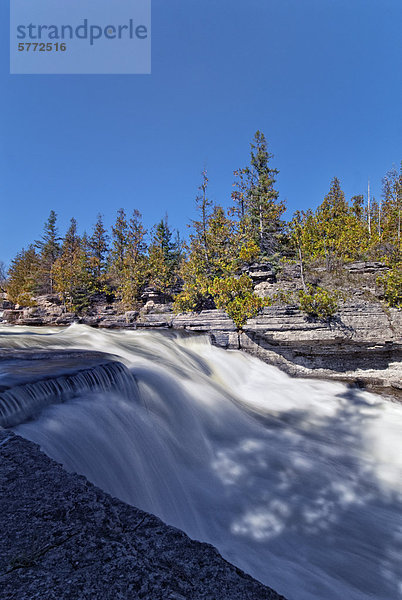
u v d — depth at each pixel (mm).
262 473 6543
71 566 1662
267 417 10836
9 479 2559
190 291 26766
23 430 4402
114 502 2352
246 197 32094
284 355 18766
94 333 16281
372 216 41062
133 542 1968
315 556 4289
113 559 1742
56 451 4320
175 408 8055
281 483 6203
